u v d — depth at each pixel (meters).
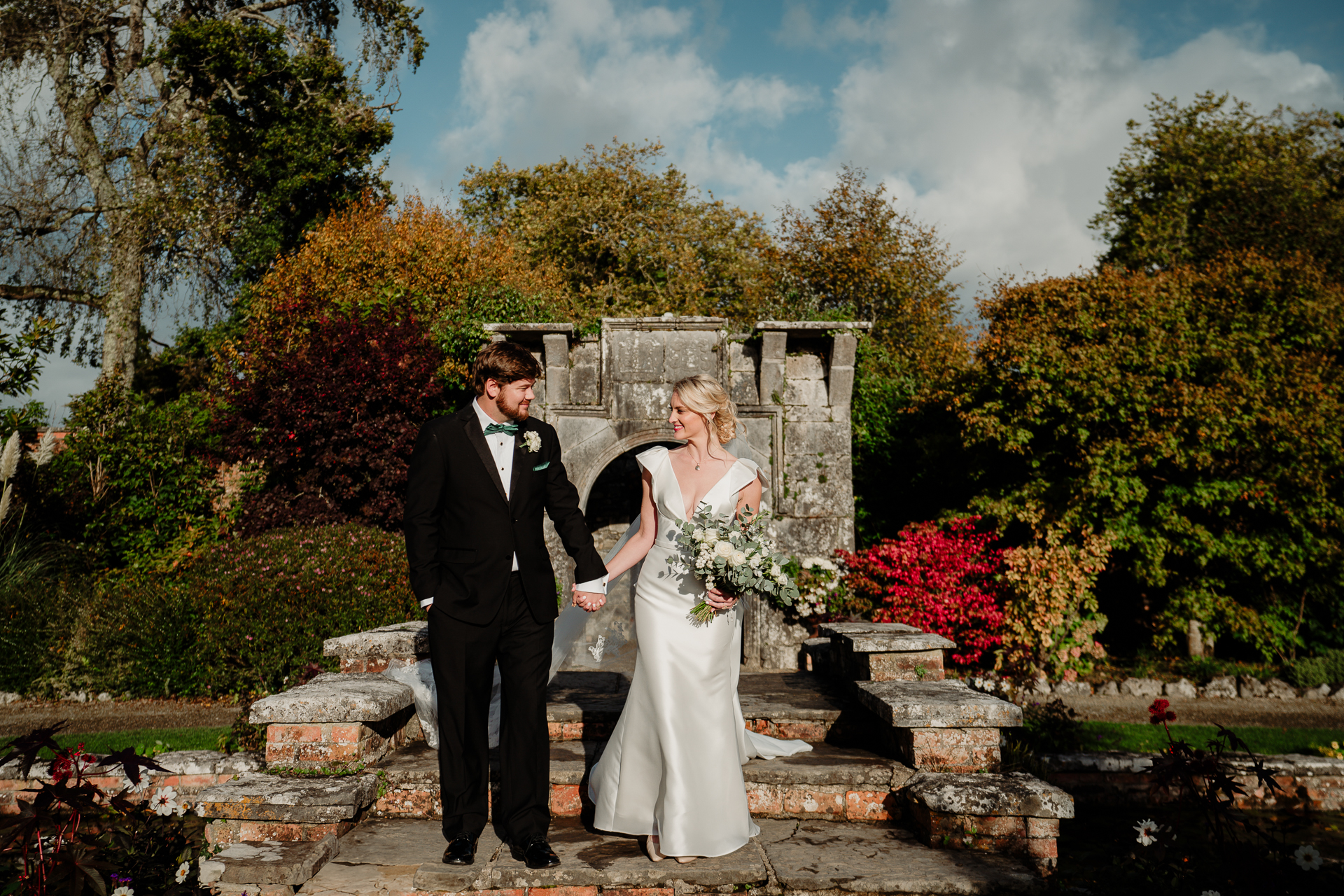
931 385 11.60
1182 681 8.45
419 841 3.19
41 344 10.55
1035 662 8.68
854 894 2.84
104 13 17.16
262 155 16.77
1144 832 3.47
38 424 11.71
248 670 7.39
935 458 10.88
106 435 11.81
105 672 8.22
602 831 3.25
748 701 4.52
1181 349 9.09
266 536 8.11
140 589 8.94
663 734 2.96
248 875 2.79
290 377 10.23
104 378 12.76
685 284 21.02
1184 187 19.16
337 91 17.89
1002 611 8.66
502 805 2.98
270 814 3.09
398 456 9.81
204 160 16.36
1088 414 8.97
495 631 2.95
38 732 2.68
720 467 3.24
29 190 16.14
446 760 2.95
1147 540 9.13
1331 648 9.48
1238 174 17.67
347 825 3.26
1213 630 9.65
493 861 2.91
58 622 8.55
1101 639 10.76
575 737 4.12
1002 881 2.85
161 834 2.89
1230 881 3.29
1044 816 3.08
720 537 3.04
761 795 3.54
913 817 3.40
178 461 11.99
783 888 2.85
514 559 3.01
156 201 15.98
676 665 3.01
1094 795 5.57
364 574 7.53
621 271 21.83
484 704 3.00
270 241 16.36
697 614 3.02
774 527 8.82
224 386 12.33
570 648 4.07
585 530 3.16
